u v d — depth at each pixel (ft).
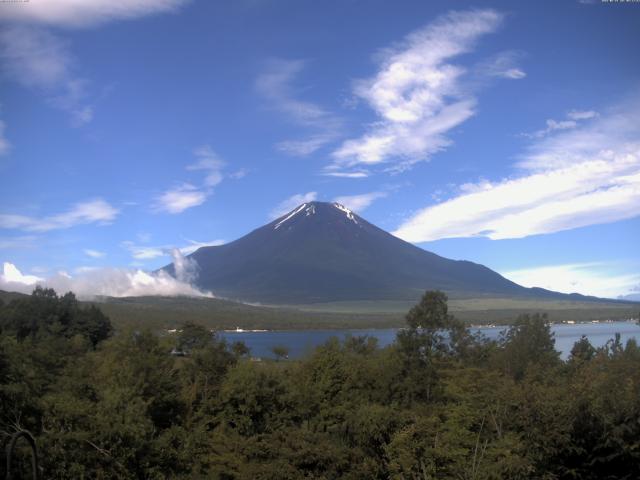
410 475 55.93
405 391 113.39
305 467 71.97
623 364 65.82
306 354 146.61
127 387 90.84
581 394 54.19
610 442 50.88
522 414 54.44
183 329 169.89
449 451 54.24
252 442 80.18
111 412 59.82
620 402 52.75
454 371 101.50
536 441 52.39
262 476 70.85
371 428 68.95
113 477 56.54
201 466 76.28
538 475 51.85
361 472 67.00
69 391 83.46
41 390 87.71
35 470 27.35
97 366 118.01
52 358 108.47
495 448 53.98
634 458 51.62
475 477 50.98
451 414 61.52
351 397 116.47
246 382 112.68
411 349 119.65
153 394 101.40
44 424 59.11
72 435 54.29
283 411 113.19
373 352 155.33
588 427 52.11
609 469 52.24
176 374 120.67
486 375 76.64
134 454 57.67
